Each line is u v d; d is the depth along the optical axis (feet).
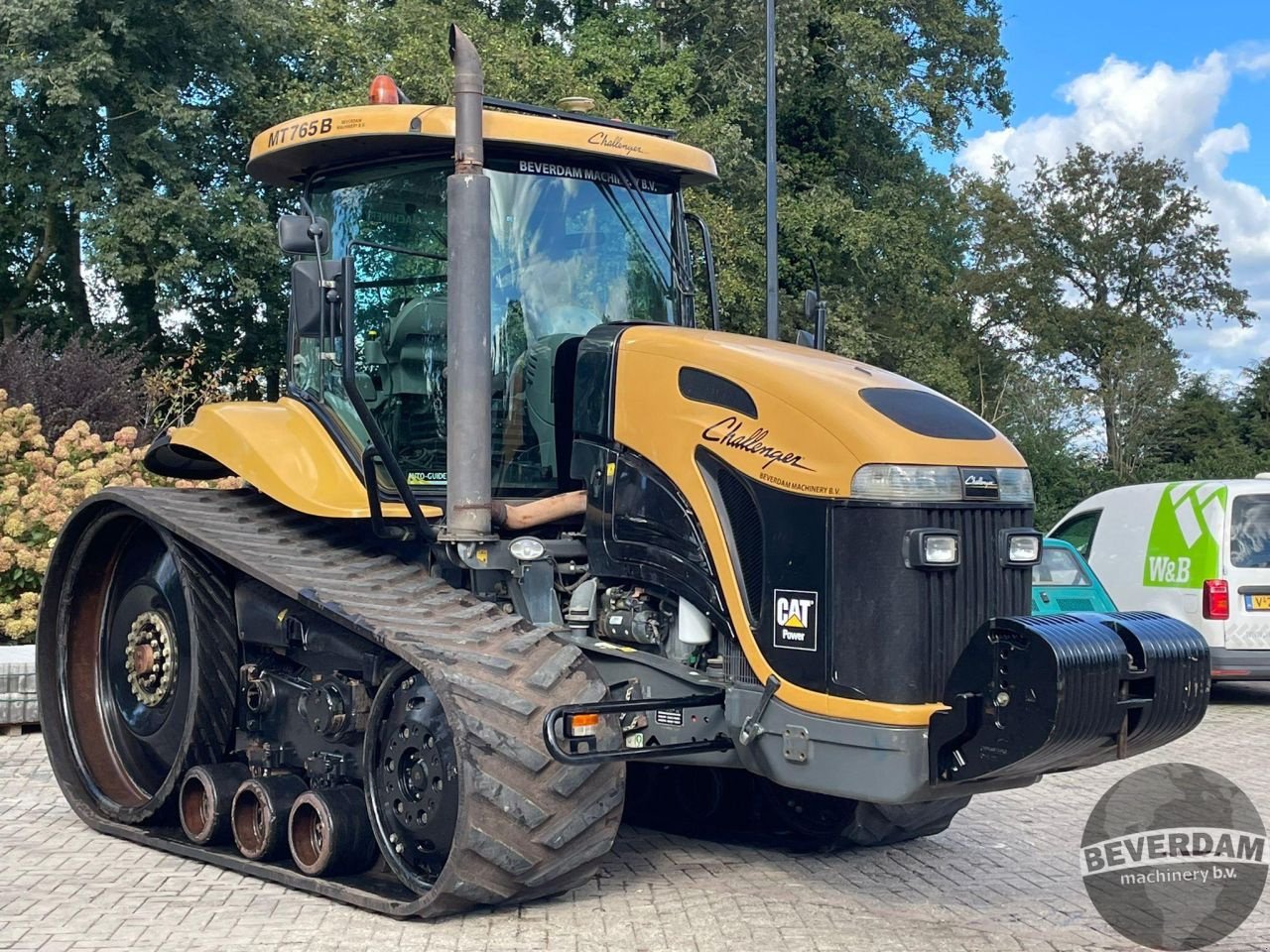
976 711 14.90
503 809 15.29
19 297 75.92
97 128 68.23
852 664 15.47
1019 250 147.95
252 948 15.23
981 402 121.39
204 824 19.33
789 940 15.62
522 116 18.97
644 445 17.63
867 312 97.91
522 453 18.86
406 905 16.01
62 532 22.54
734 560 16.61
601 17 90.53
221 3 69.92
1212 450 130.93
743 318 87.10
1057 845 20.72
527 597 17.76
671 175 20.90
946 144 104.58
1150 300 148.77
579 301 19.54
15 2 64.03
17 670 28.53
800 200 90.84
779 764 16.07
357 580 18.30
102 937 15.69
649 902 17.08
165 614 21.62
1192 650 15.69
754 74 88.89
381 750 17.38
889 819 18.92
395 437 19.34
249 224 69.82
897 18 104.63
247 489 22.63
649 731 17.28
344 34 78.38
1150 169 148.25
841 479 15.66
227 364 75.56
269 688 19.76
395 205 19.84
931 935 15.96
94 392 43.29
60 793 23.82
